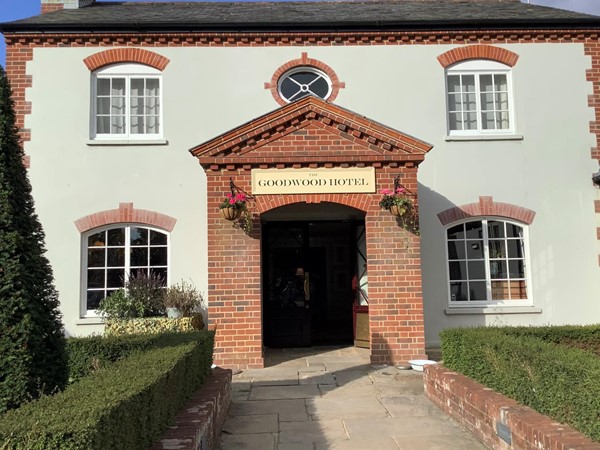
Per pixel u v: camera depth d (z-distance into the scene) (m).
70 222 10.09
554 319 10.27
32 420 2.81
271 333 10.95
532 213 10.48
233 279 8.86
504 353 5.34
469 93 11.04
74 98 10.42
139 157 10.33
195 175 10.35
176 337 6.36
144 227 10.27
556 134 10.73
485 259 10.48
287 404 6.84
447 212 10.43
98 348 6.47
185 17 11.21
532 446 4.16
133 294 9.56
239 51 10.71
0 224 4.32
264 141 9.06
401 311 8.89
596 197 10.60
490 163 10.60
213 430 5.25
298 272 11.22
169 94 10.53
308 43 10.79
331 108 9.06
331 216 10.97
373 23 10.65
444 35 10.85
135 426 3.50
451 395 6.14
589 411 3.90
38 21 10.60
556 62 10.91
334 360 9.51
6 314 4.22
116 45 10.59
